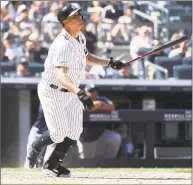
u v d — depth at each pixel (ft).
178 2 157.79
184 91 147.84
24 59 145.69
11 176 71.51
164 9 156.35
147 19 153.48
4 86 139.13
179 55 148.15
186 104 153.89
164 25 153.89
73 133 68.44
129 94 150.51
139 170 88.53
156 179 67.31
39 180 63.52
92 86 118.01
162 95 152.56
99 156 116.16
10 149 139.54
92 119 116.88
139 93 150.71
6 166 135.13
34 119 146.72
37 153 71.51
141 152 125.18
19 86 139.95
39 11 151.23
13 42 147.54
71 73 65.77
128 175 74.13
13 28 148.56
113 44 149.48
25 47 147.13
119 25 151.43
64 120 67.41
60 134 67.67
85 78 142.92
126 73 145.69
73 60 65.05
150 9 155.43
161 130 139.03
